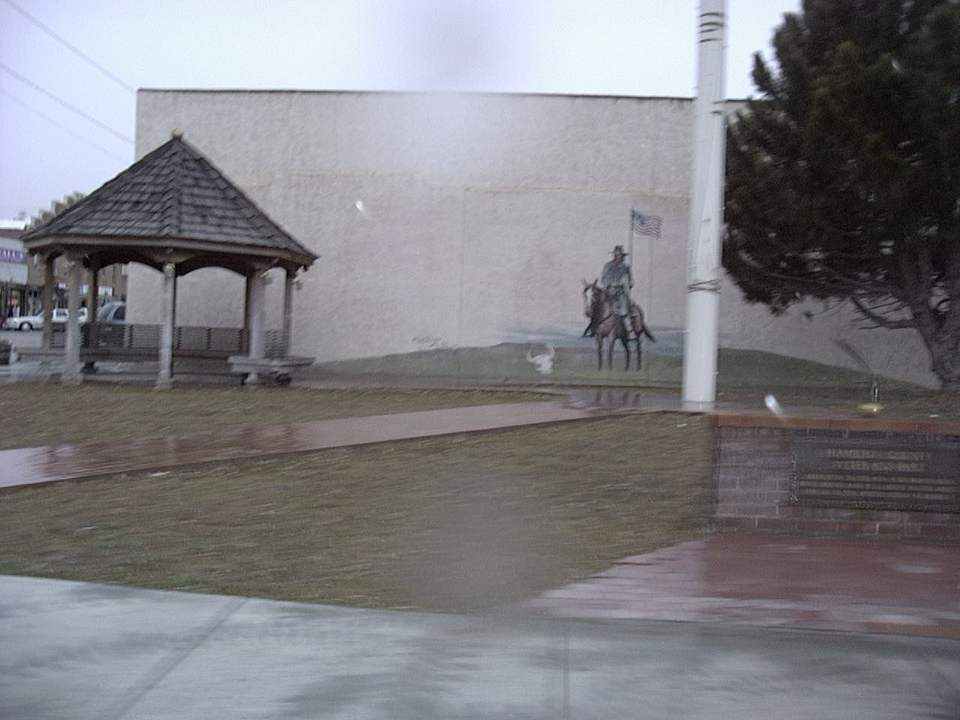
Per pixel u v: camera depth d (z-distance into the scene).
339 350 30.83
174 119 31.39
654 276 30.23
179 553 7.96
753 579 7.29
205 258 24.98
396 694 5.15
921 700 5.14
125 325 25.28
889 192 18.48
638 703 5.07
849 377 29.31
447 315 30.59
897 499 8.61
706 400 15.66
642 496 9.98
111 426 15.22
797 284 23.02
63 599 6.69
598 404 17.84
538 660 5.62
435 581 7.22
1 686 5.25
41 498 9.98
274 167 31.11
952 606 6.66
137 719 4.85
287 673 5.43
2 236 70.06
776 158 21.91
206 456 11.84
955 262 20.66
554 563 7.72
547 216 30.44
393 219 30.73
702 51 15.20
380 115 30.78
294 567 7.59
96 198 22.19
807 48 21.50
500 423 14.13
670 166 30.28
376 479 10.80
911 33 19.67
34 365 27.78
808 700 5.12
